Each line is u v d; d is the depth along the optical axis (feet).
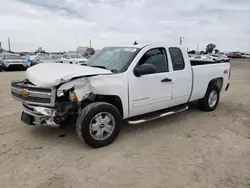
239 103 22.25
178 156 11.06
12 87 12.98
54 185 8.73
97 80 11.32
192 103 21.71
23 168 9.87
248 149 11.87
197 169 9.89
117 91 12.03
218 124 15.79
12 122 15.76
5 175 9.34
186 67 15.80
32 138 13.05
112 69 12.98
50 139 12.94
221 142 12.75
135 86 12.82
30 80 11.77
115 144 12.39
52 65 13.56
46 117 11.51
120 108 12.72
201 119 16.89
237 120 16.69
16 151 11.44
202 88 17.37
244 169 9.91
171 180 9.07
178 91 15.33
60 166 10.08
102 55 15.16
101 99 12.66
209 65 18.07
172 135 13.75
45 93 10.89
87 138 11.35
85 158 10.80
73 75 10.61
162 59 14.53
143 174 9.49
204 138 13.30
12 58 68.33
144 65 12.51
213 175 9.43
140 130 14.55
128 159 10.75
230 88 32.22
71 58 68.85
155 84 13.78
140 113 13.71
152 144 12.43
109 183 8.88
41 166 10.06
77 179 9.12
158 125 15.52
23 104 12.89
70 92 11.00
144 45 14.11
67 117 11.84
